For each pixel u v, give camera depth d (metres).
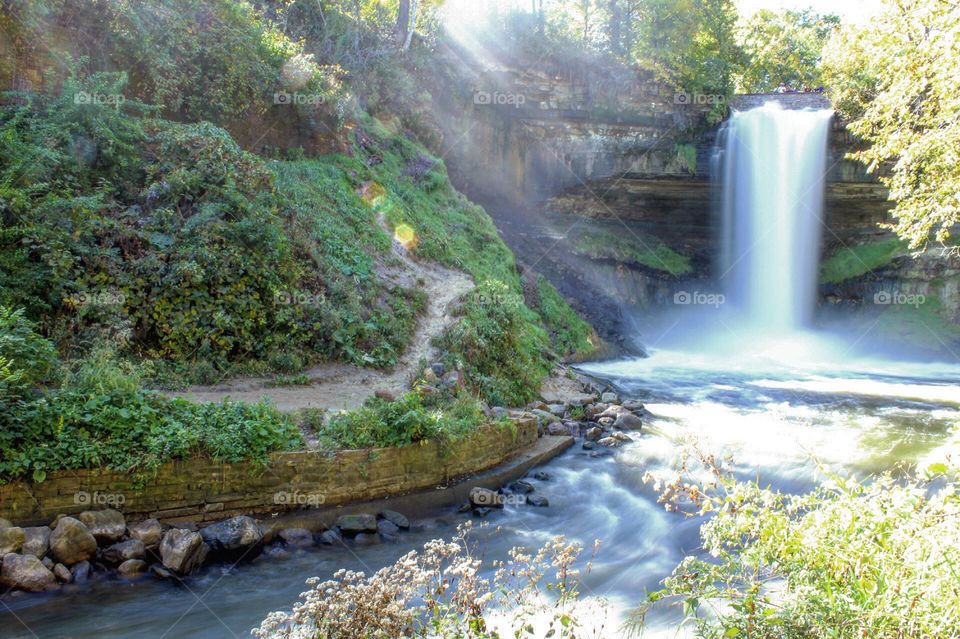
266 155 16.67
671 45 28.70
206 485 7.41
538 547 7.64
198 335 10.51
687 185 27.81
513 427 10.48
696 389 17.42
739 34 38.25
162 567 6.61
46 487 6.72
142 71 14.19
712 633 3.72
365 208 17.06
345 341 12.22
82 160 11.23
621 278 27.53
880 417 14.31
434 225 18.88
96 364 8.27
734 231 28.27
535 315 19.55
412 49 25.39
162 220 11.13
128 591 6.23
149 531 6.86
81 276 9.88
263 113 16.64
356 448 8.38
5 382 6.80
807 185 27.05
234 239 11.60
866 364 24.58
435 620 3.77
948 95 9.84
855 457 10.76
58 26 12.73
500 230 25.77
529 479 9.95
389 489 8.55
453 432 9.31
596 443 11.63
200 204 11.76
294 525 7.59
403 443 8.68
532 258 25.23
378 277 14.65
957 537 3.49
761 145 27.53
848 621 3.29
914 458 10.67
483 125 26.17
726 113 27.81
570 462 10.67
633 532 8.15
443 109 25.62
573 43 27.92
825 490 4.56
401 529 8.01
